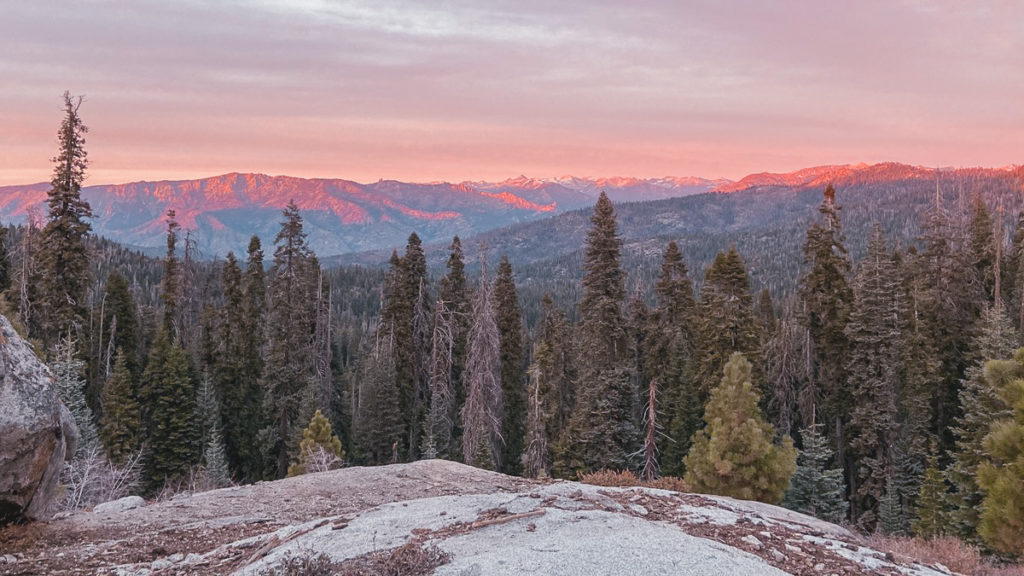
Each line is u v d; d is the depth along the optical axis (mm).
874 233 38906
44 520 11789
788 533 10438
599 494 12188
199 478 33656
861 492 34906
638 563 7594
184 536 11094
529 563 7562
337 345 75438
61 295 37000
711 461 20578
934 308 41000
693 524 10453
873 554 9594
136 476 32000
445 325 47281
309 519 12461
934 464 28469
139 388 43094
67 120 36719
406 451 48312
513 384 49531
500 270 50812
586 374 36781
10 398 10891
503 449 47969
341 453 31156
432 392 48250
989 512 14016
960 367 41219
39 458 11219
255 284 55281
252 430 49281
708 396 37625
